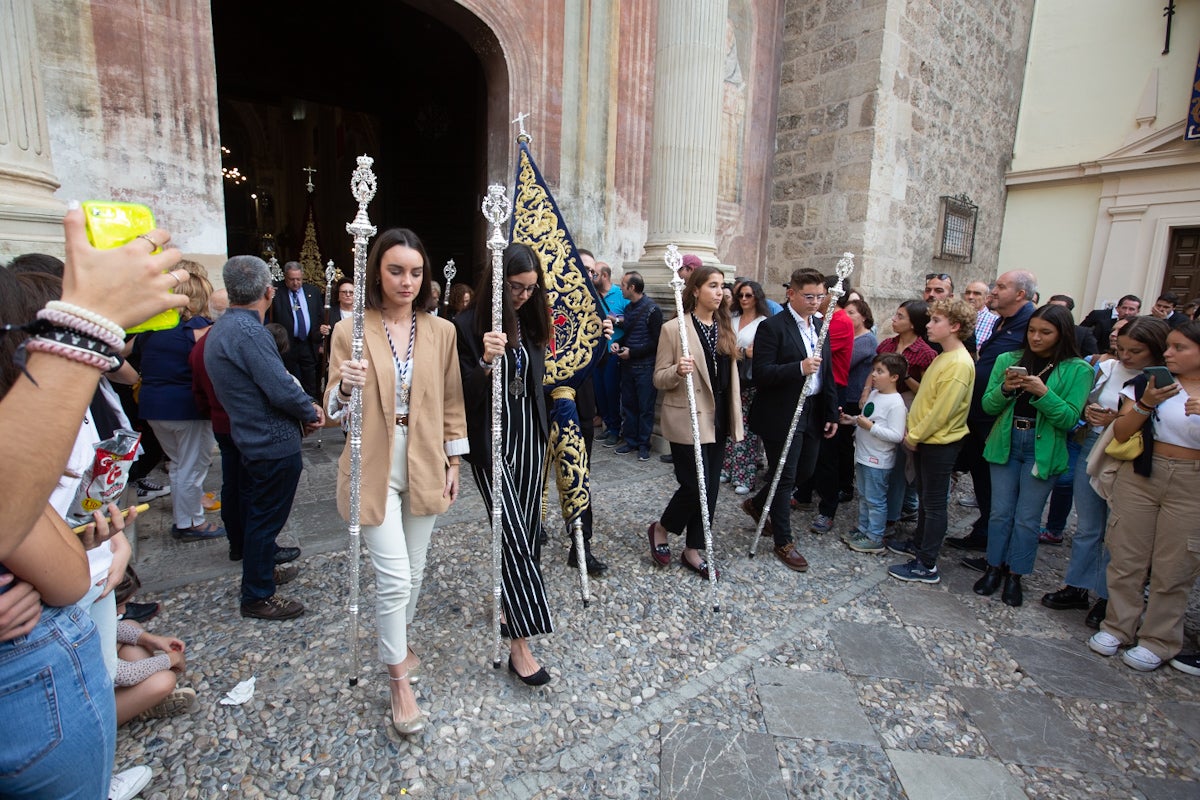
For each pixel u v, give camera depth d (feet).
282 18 28.35
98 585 4.56
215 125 16.53
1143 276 34.17
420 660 8.27
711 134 19.74
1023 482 10.68
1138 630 9.52
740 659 8.75
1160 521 8.95
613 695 7.83
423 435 6.79
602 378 20.65
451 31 26.53
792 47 29.99
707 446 10.75
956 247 34.40
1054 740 7.52
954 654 9.24
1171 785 6.88
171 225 16.06
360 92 31.48
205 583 9.97
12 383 3.05
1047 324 10.19
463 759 6.64
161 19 15.38
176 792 6.03
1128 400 9.25
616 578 10.90
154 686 6.57
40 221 10.97
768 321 11.86
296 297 18.98
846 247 28.71
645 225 26.32
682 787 6.45
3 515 2.59
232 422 8.43
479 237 27.96
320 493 14.10
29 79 11.19
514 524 7.57
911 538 13.56
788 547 11.77
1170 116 32.83
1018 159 38.32
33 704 3.10
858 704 7.95
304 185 53.78
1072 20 35.91
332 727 6.97
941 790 6.62
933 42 29.81
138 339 12.67
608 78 24.08
